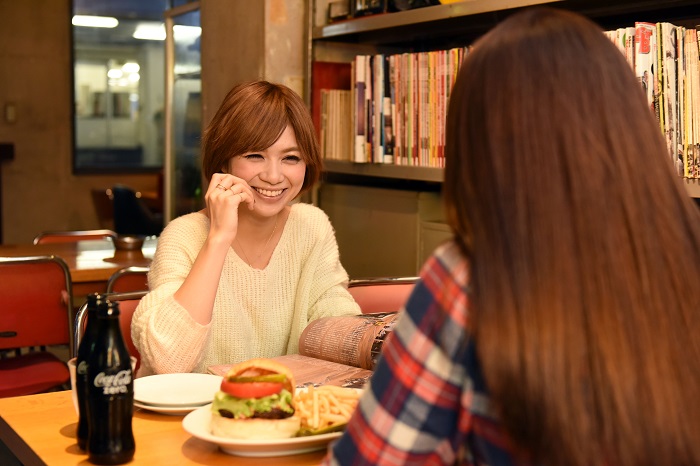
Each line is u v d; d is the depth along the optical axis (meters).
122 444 1.19
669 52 2.02
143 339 1.62
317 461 1.22
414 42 3.35
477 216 0.78
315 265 2.03
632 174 0.77
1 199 8.21
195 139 4.66
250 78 3.32
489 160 0.78
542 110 0.77
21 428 1.35
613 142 0.77
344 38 3.25
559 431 0.73
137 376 1.72
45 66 8.31
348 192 3.24
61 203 8.50
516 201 0.76
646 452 0.75
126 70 8.85
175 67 4.88
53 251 3.89
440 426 0.80
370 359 1.58
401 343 0.80
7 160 8.20
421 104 2.69
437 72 2.62
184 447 1.26
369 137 2.92
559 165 0.76
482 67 0.81
